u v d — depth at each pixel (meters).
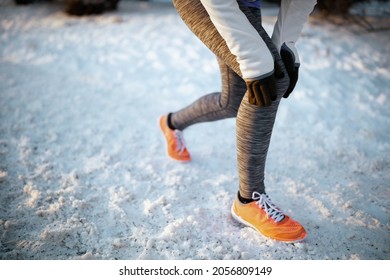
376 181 2.03
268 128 1.41
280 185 1.98
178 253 1.53
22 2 5.77
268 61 1.25
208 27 1.35
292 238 1.57
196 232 1.65
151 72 3.36
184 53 3.75
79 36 4.28
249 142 1.43
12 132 2.39
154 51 3.79
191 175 2.04
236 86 1.57
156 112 2.73
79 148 2.27
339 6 4.69
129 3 5.99
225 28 1.22
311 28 4.47
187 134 2.45
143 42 4.05
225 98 1.63
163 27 4.54
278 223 1.57
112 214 1.74
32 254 1.51
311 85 3.11
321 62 3.56
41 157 2.16
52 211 1.73
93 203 1.81
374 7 5.39
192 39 4.11
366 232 1.66
